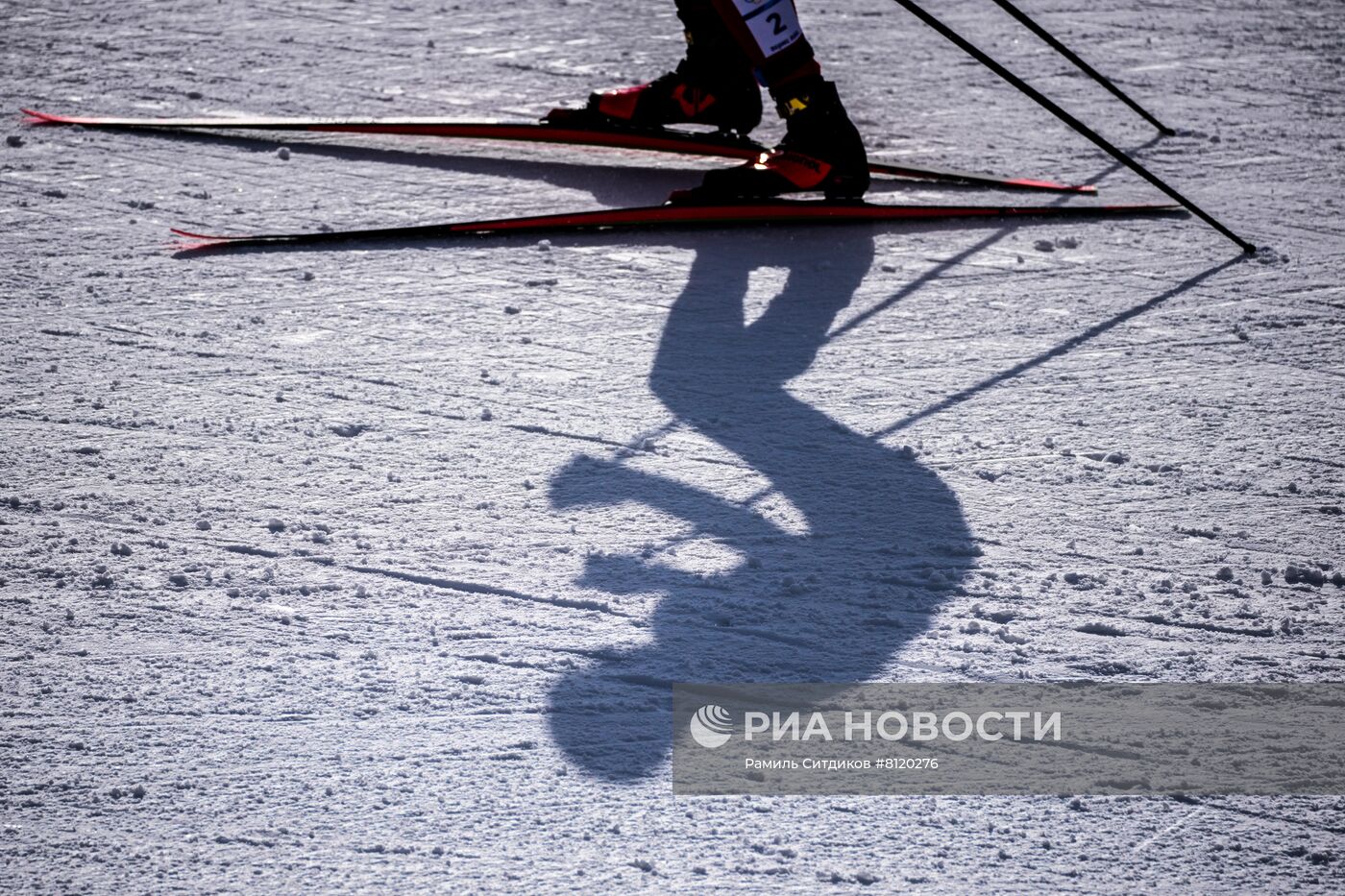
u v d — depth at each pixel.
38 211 15.59
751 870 6.36
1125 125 20.25
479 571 8.86
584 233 15.65
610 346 12.52
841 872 6.37
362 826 6.58
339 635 8.15
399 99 20.28
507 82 21.44
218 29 24.30
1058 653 8.19
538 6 27.03
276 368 11.85
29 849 6.36
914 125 20.02
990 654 8.15
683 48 23.86
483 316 13.12
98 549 8.98
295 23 24.97
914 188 17.41
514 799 6.81
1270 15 28.03
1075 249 15.43
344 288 13.75
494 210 16.19
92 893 6.09
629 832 6.61
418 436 10.70
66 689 7.56
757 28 15.81
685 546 9.22
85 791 6.77
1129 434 11.07
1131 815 6.86
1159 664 8.12
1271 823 6.82
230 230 15.24
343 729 7.31
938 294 14.02
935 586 8.85
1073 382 12.01
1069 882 6.37
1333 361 12.52
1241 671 8.07
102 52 22.53
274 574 8.76
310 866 6.30
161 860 6.32
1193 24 27.03
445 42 23.91
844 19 26.66
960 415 11.34
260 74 21.48
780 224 16.12
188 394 11.30
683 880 6.28
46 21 24.50
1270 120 20.62
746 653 8.07
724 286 14.10
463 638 8.16
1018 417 11.33
